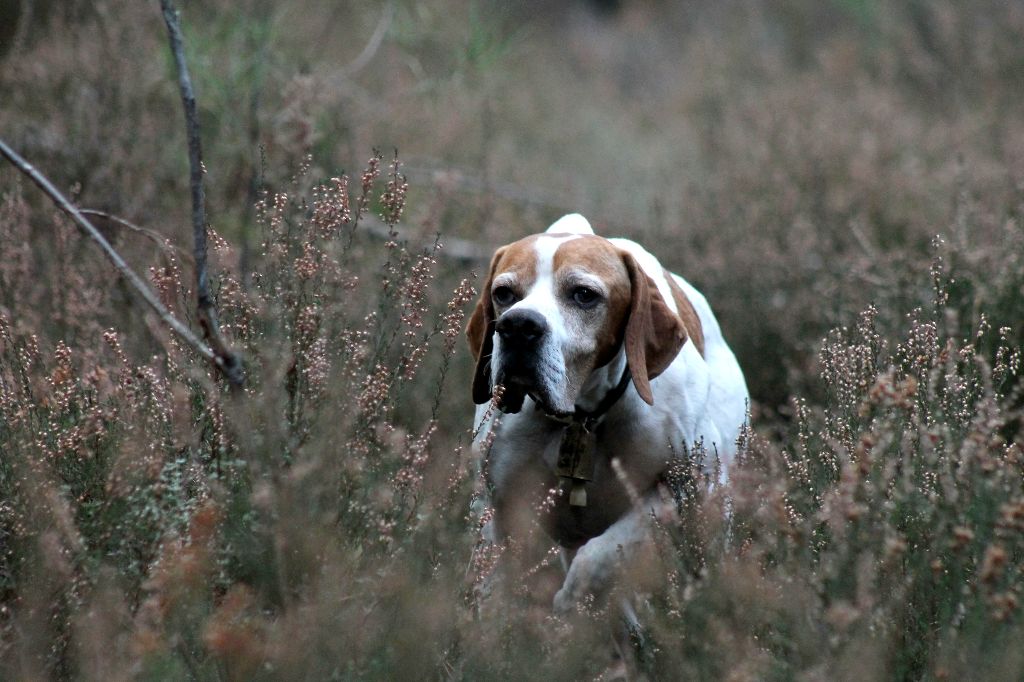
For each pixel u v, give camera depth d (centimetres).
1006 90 1762
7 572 539
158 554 526
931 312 753
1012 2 1944
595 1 3141
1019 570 493
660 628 527
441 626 508
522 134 1789
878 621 477
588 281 655
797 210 1232
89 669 468
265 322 570
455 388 882
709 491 620
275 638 479
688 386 709
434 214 986
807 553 509
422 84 1208
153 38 1100
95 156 1008
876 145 1430
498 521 690
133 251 880
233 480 539
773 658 482
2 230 794
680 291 768
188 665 488
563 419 652
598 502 699
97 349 702
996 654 451
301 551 502
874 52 2091
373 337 642
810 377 920
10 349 623
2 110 1059
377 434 576
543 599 616
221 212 1008
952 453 540
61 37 1105
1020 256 841
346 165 1043
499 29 1311
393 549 539
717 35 2545
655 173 1719
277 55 1108
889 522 503
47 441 568
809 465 610
